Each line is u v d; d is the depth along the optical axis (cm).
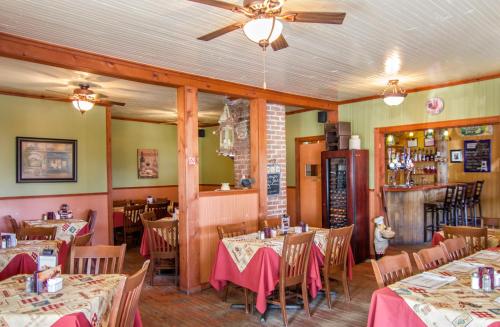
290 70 440
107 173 658
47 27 301
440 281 227
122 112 761
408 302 194
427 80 502
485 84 482
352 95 595
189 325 349
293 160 771
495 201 848
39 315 185
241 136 563
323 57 390
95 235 640
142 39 331
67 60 353
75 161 619
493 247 346
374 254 600
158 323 354
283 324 346
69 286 230
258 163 522
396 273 244
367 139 610
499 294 204
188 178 441
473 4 269
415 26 308
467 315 176
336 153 593
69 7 264
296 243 345
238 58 391
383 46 357
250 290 379
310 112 735
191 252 442
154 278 504
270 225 466
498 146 841
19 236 410
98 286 230
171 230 473
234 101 576
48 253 269
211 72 444
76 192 621
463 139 895
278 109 578
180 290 450
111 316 190
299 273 358
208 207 464
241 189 509
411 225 688
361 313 370
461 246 319
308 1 260
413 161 948
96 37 325
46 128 591
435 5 270
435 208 707
